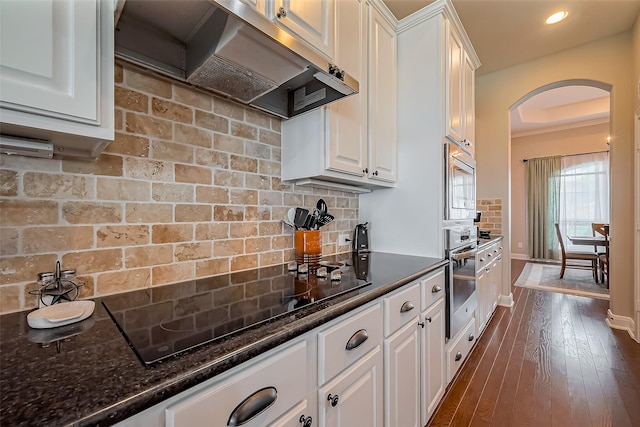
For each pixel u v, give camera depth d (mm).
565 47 2955
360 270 1419
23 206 820
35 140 728
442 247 1815
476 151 3701
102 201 958
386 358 1149
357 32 1562
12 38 582
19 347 617
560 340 2480
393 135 1932
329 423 871
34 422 394
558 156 6410
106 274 964
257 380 663
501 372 2000
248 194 1395
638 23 2414
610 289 2818
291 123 1504
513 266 5895
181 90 1155
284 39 905
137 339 651
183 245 1157
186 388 522
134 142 1028
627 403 1656
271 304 891
